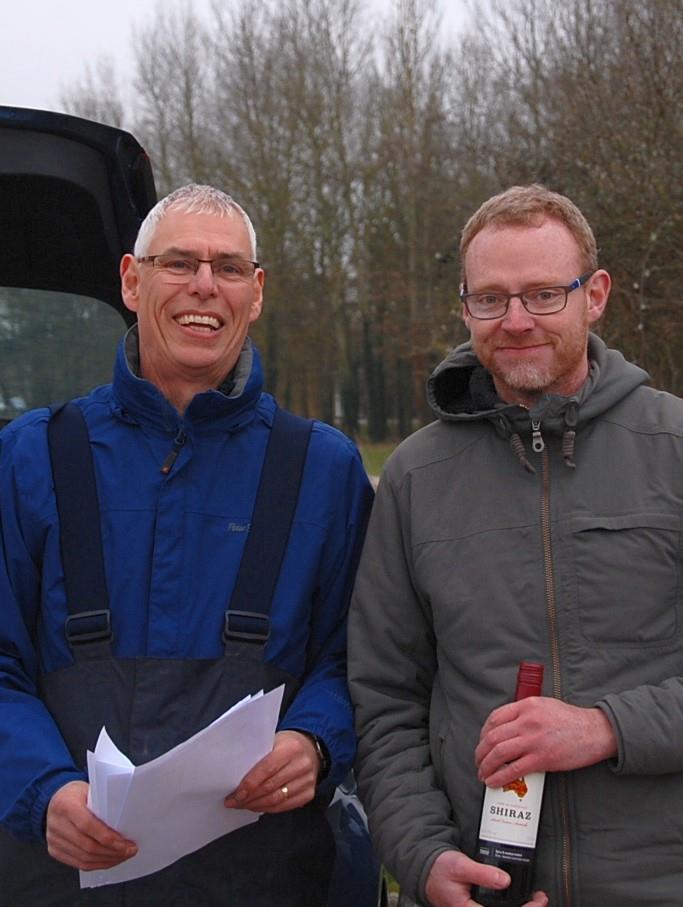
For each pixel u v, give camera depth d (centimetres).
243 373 223
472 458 214
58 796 188
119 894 202
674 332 1106
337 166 2692
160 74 2866
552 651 196
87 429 219
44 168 287
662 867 190
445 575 207
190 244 215
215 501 215
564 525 200
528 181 1209
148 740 199
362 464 234
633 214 1081
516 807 189
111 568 209
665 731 185
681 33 1131
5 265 331
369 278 2728
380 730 215
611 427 207
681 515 197
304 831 217
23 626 212
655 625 194
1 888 210
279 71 2706
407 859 198
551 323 205
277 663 212
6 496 214
